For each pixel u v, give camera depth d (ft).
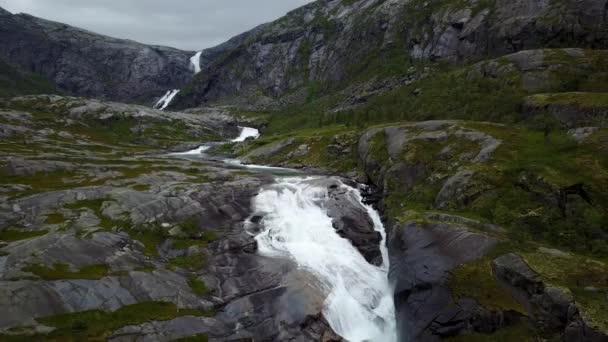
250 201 176.04
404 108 337.31
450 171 171.94
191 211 155.43
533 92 267.80
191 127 555.69
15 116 443.73
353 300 123.95
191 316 103.50
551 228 124.47
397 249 136.67
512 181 146.51
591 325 87.61
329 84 655.76
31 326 87.45
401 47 557.33
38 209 143.13
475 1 481.87
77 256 114.21
